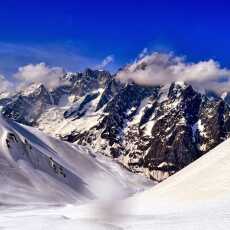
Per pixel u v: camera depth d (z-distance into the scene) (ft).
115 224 177.99
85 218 192.95
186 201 233.96
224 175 260.42
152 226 164.45
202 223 155.84
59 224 170.81
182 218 175.32
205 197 232.94
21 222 193.67
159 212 208.13
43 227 169.89
